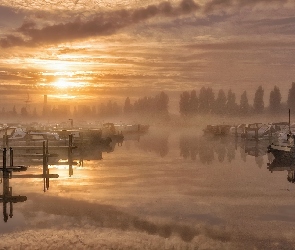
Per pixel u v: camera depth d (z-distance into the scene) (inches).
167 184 781.3
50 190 717.9
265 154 1457.9
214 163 1160.8
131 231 458.3
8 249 400.5
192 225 481.4
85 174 926.4
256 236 437.1
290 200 626.2
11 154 872.9
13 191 708.7
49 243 417.7
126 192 697.0
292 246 404.5
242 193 684.7
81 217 522.6
